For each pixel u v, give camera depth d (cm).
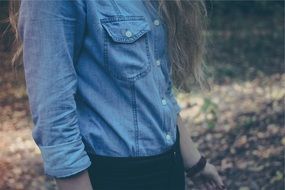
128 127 180
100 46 175
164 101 189
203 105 784
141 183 183
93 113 179
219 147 665
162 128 188
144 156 183
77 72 178
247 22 1560
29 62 168
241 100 875
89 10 172
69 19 170
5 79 942
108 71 177
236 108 823
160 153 187
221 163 616
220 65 1163
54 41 167
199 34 211
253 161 607
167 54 201
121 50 177
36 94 167
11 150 669
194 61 213
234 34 1459
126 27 177
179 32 203
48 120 167
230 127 726
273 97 877
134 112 181
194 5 206
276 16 1605
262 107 814
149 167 184
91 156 180
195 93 898
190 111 823
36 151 668
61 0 168
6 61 948
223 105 846
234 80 1038
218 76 1060
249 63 1198
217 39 1412
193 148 226
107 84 178
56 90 167
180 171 200
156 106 184
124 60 177
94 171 181
